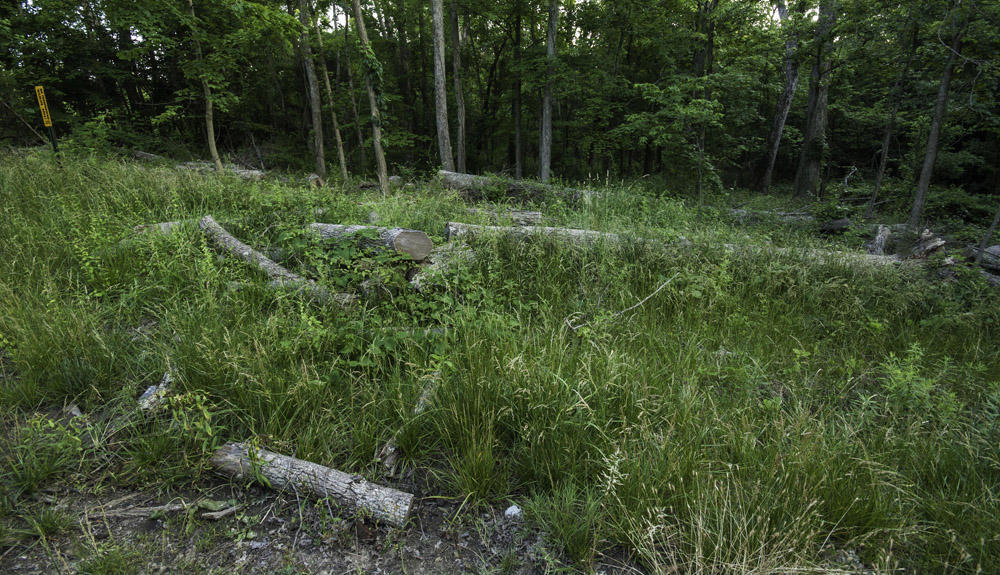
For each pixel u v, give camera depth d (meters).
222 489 2.19
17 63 11.98
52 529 1.89
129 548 1.84
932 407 2.88
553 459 2.31
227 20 10.21
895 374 3.01
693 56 17.59
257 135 20.39
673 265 4.80
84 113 15.36
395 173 20.03
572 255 4.82
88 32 14.33
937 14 8.10
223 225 5.02
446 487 2.28
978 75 7.66
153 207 5.63
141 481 2.18
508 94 19.98
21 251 4.03
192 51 8.97
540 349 3.06
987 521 2.06
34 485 2.05
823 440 2.35
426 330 3.21
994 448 2.50
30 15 12.33
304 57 13.33
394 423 2.52
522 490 2.31
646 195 9.05
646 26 16.12
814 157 14.00
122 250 4.10
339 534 2.00
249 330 3.04
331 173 14.64
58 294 3.37
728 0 15.39
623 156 21.47
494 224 5.82
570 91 16.75
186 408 2.45
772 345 3.87
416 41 23.66
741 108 13.93
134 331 3.21
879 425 2.80
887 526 2.04
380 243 4.05
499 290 4.23
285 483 2.16
